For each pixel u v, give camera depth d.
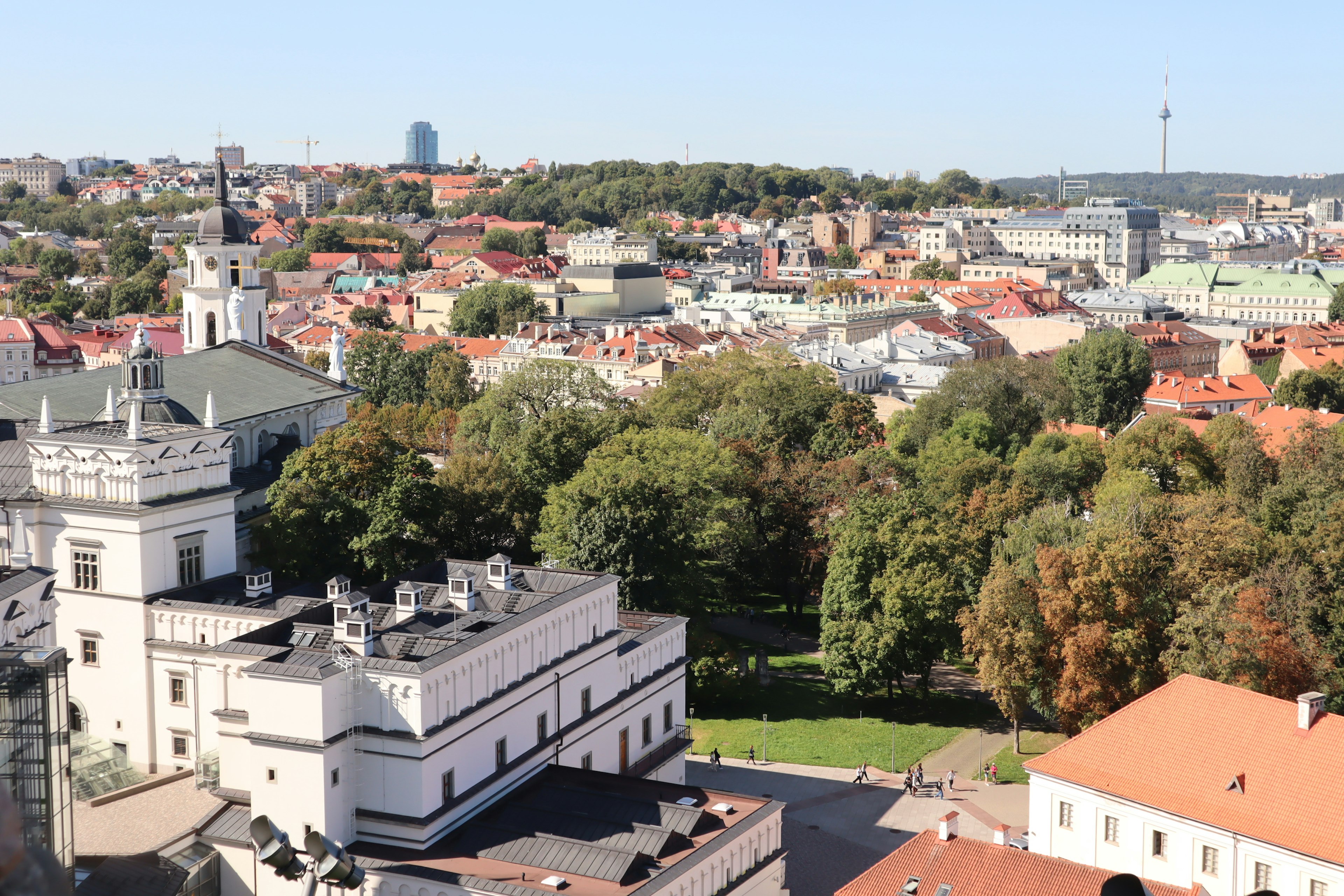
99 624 96.12
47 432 101.50
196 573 99.81
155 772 95.56
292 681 74.44
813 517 157.50
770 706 131.12
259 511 130.50
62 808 62.12
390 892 71.94
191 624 93.38
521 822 78.38
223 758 81.56
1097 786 88.50
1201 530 123.25
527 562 147.75
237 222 160.62
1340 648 115.75
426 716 75.50
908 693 134.62
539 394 196.62
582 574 98.06
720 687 130.62
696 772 113.81
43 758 60.28
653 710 102.31
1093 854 89.44
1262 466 160.12
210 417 106.56
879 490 161.12
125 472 94.44
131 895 72.00
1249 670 104.81
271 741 75.00
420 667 75.25
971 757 117.06
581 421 174.88
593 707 93.88
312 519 121.50
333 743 74.50
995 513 143.62
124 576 95.06
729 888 76.88
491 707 81.31
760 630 156.50
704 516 149.12
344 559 122.38
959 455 176.62
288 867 44.56
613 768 96.50
